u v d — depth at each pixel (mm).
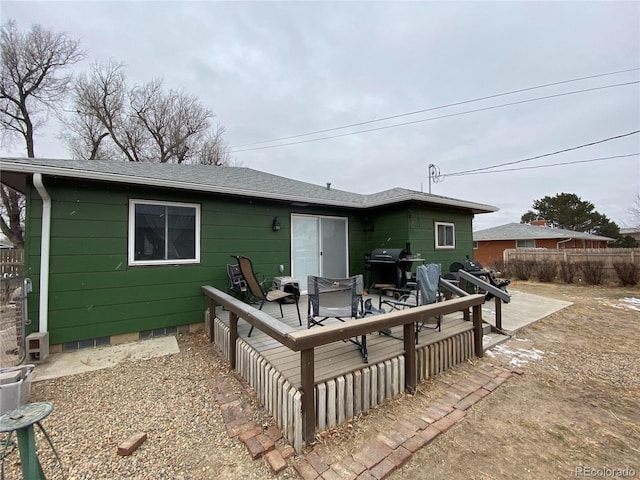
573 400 2885
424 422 2479
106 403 2801
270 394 2564
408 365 2975
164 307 4875
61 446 2191
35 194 4000
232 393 2945
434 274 3961
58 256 4102
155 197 4824
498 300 4855
